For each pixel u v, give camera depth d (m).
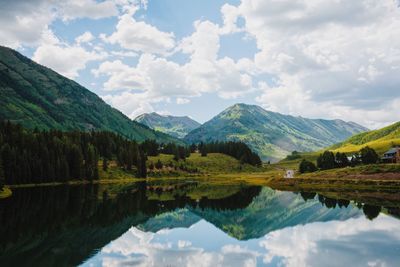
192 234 65.94
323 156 186.12
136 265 44.94
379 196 108.38
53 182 171.75
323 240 57.00
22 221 71.81
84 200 109.12
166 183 196.25
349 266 42.59
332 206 93.81
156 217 84.00
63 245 54.28
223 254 50.78
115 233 64.56
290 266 43.78
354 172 148.50
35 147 174.00
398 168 138.75
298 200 112.56
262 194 135.00
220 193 140.25
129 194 131.88
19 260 45.84
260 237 62.56
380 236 58.06
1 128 191.62
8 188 137.62
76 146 190.75
